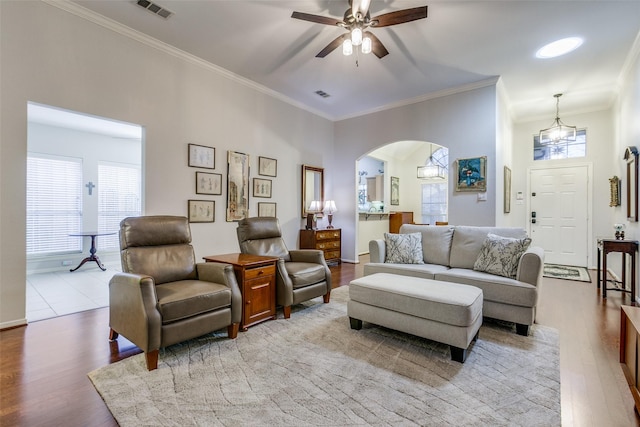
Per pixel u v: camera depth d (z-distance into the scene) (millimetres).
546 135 5379
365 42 2791
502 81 4613
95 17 3139
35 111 4676
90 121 5223
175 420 1550
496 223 4508
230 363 2131
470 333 2168
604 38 3436
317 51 3814
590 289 4184
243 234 3418
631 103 3959
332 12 3078
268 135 5098
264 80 4699
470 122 4727
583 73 4324
